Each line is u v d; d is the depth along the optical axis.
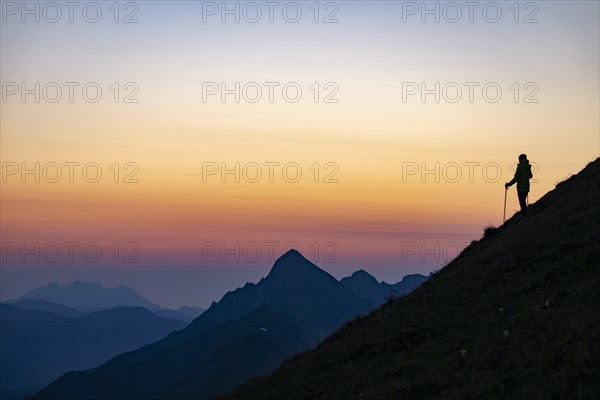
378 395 21.80
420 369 23.20
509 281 28.31
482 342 22.41
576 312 20.30
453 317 27.84
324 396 25.64
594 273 23.59
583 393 15.21
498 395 17.19
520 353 19.28
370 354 28.81
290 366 34.94
